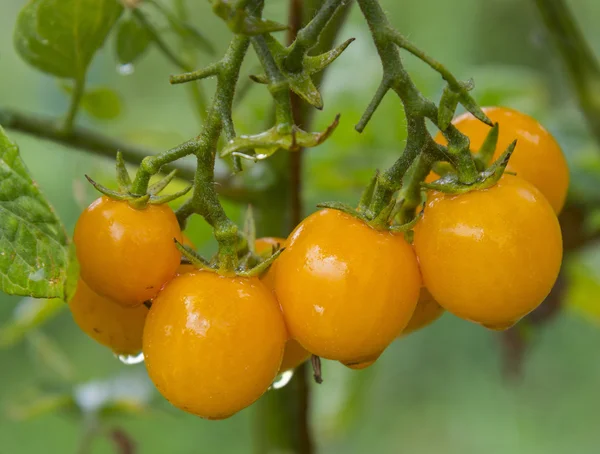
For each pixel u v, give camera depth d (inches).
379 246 14.1
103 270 14.2
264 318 14.1
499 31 27.1
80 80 16.7
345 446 37.0
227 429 36.6
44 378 20.5
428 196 14.6
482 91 21.3
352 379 23.0
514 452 37.9
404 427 39.1
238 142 13.8
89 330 15.2
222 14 13.7
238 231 14.9
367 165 20.7
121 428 19.4
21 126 16.9
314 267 14.1
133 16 17.3
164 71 28.3
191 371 14.0
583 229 19.3
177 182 19.9
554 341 38.7
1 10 27.3
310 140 13.7
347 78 21.0
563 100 26.0
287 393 18.1
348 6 16.1
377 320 14.1
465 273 14.1
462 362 38.4
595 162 19.8
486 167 14.5
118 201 14.3
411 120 14.2
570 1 28.9
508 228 14.1
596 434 38.2
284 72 13.9
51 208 13.5
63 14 16.2
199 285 14.2
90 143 17.1
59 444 36.2
